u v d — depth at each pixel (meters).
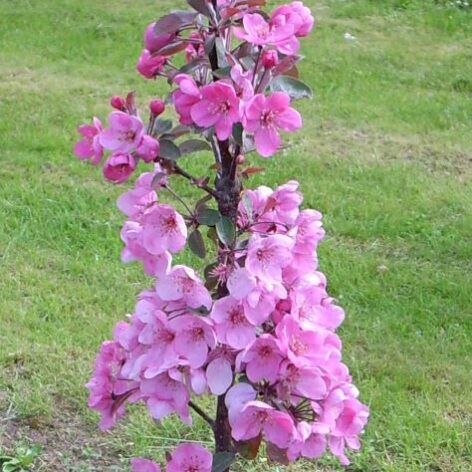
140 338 0.98
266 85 0.99
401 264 2.22
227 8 0.99
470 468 1.54
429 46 3.81
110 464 1.54
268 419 0.94
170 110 3.03
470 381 1.77
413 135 3.00
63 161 2.65
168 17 1.00
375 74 3.51
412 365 1.82
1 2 4.13
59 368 1.75
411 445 1.58
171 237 0.98
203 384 0.96
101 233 2.28
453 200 2.54
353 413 0.99
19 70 3.37
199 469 1.01
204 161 2.65
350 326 1.95
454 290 2.11
